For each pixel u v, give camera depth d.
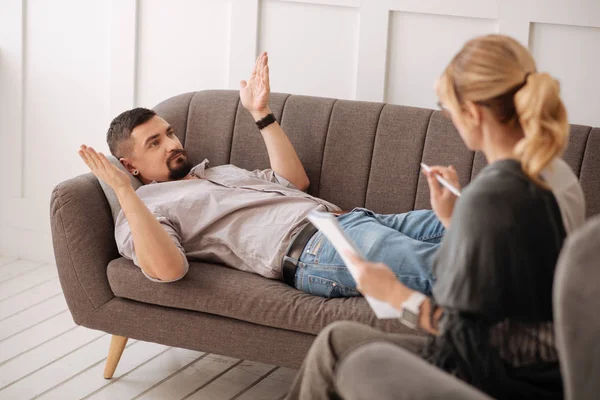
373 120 2.71
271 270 2.36
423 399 1.16
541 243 1.35
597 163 2.43
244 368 2.65
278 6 3.08
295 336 2.19
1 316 2.98
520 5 2.80
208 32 3.18
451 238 1.37
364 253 2.18
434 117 2.65
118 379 2.54
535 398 1.38
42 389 2.45
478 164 2.55
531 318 1.36
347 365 1.32
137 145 2.64
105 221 2.43
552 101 1.41
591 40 2.77
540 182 1.40
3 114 3.50
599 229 1.08
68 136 3.43
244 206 2.48
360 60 3.01
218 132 2.86
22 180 3.54
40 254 3.59
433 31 2.92
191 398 2.44
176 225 2.46
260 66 2.71
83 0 3.30
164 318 2.31
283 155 2.69
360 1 2.97
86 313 2.39
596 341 1.06
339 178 2.72
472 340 1.35
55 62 3.39
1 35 3.42
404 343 1.56
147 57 3.27
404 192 2.64
